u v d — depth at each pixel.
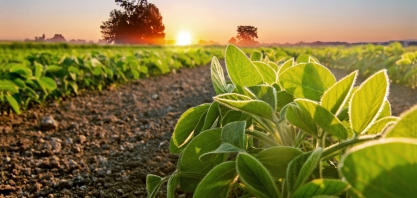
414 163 0.54
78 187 2.58
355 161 0.56
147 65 10.31
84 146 3.62
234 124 1.18
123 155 3.28
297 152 1.05
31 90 4.80
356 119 1.05
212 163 1.44
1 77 4.56
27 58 7.16
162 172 2.78
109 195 2.41
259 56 2.77
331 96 1.15
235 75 1.52
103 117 4.91
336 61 14.75
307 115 1.10
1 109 4.82
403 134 0.66
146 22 65.50
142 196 2.37
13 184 2.66
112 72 7.23
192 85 8.78
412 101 6.42
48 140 3.79
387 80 0.96
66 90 6.00
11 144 3.59
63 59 6.51
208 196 1.13
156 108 5.69
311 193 0.77
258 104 1.17
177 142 1.61
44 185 2.63
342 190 0.73
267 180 0.85
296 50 19.20
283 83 1.41
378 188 0.56
